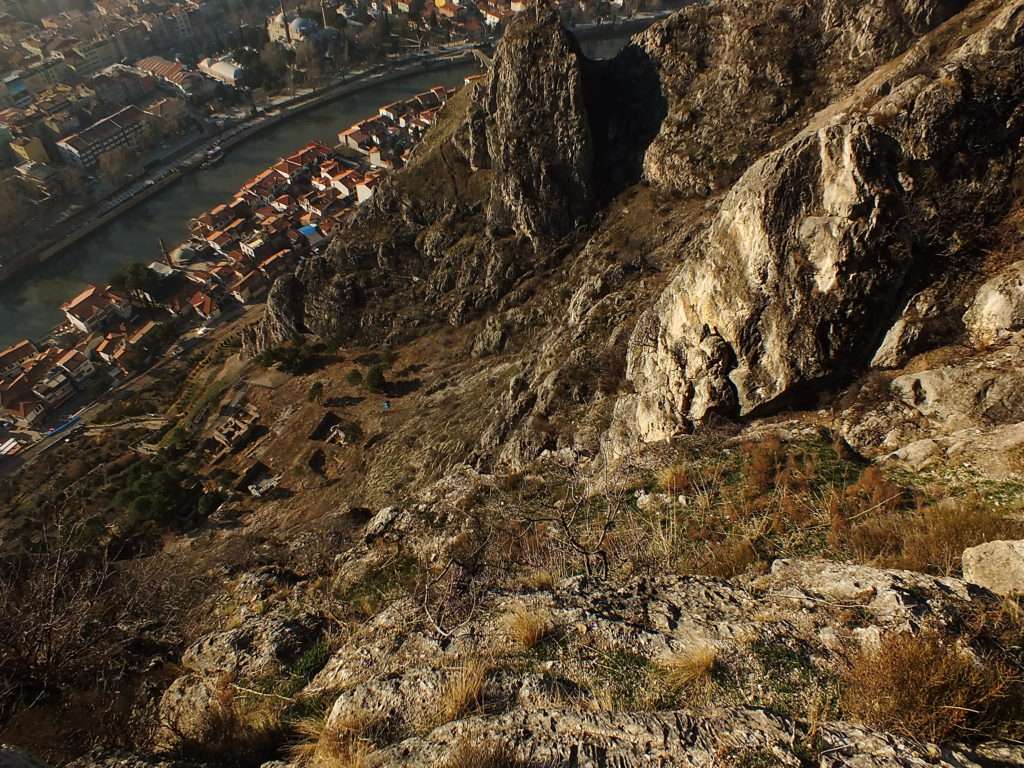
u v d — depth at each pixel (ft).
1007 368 43.14
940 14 145.89
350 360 217.97
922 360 48.98
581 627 26.08
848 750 17.81
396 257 226.99
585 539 43.24
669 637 24.84
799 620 24.76
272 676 31.42
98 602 38.75
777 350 54.70
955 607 23.67
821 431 49.44
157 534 158.71
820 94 156.15
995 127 48.11
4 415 254.27
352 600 41.39
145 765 22.94
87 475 201.57
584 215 195.93
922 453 40.37
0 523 192.65
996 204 48.14
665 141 176.86
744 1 170.30
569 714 20.42
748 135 160.97
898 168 49.39
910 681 19.25
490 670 24.09
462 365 196.24
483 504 55.21
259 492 172.14
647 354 79.77
